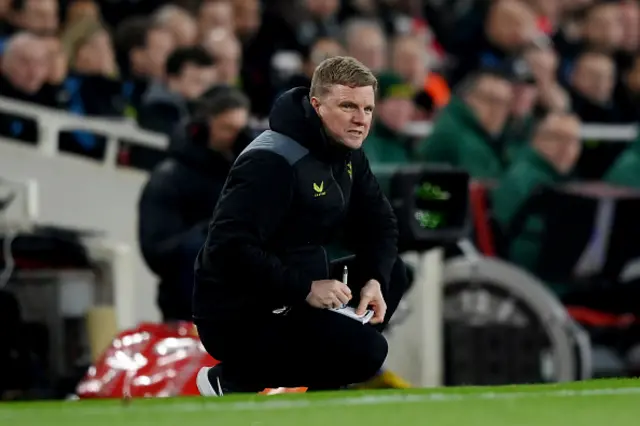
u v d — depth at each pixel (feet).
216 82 108.47
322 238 60.49
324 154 59.06
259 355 61.11
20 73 100.07
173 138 88.79
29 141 102.94
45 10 106.42
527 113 121.49
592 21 141.59
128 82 109.81
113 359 74.23
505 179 108.47
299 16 125.59
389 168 73.87
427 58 131.85
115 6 123.65
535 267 107.45
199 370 69.82
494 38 134.92
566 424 46.75
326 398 51.93
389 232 63.67
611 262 106.63
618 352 108.78
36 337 91.50
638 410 49.62
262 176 58.03
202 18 121.19
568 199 106.32
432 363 100.99
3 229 90.63
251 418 46.83
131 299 98.48
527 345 102.22
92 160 101.96
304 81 80.89
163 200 87.35
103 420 46.39
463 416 47.83
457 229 74.08
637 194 106.11
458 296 103.30
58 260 93.50
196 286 60.59
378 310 61.87
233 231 58.03
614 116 135.03
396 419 46.93
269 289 58.80
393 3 141.69
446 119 111.96
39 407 49.60
